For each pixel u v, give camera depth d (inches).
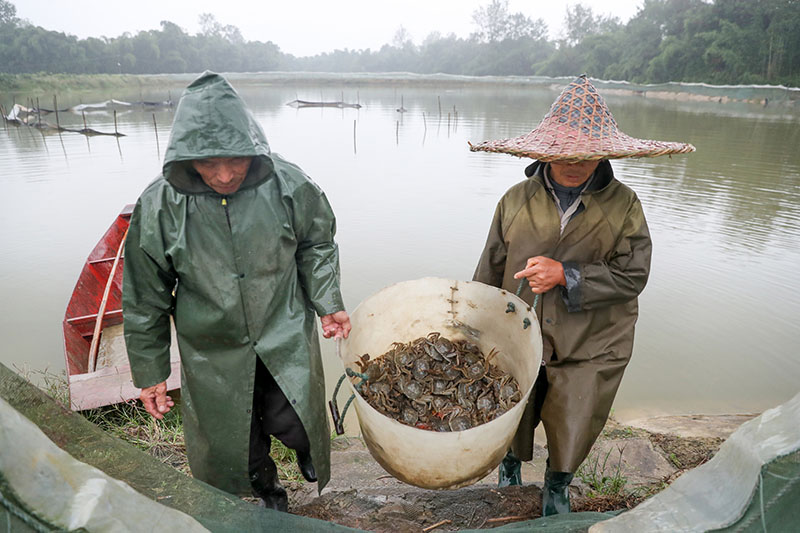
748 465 38.5
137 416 145.7
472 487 112.0
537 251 95.7
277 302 86.2
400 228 386.3
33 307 270.1
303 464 102.9
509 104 1407.5
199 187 78.9
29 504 30.4
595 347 96.1
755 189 460.8
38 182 505.7
